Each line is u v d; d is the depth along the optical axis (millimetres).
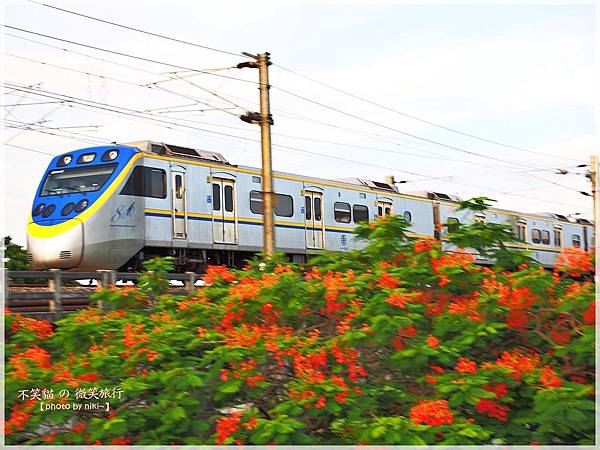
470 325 7059
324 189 24828
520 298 7062
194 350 7141
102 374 6645
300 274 8141
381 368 7215
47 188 18344
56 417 6141
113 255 17578
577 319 6914
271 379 7000
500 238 8141
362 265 8414
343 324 7066
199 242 20078
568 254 7375
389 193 27844
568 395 5895
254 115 17422
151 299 9234
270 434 5754
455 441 5777
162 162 19188
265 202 17422
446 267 7406
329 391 6324
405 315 6742
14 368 6504
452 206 31250
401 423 5922
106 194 17531
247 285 7719
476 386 6242
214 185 20844
